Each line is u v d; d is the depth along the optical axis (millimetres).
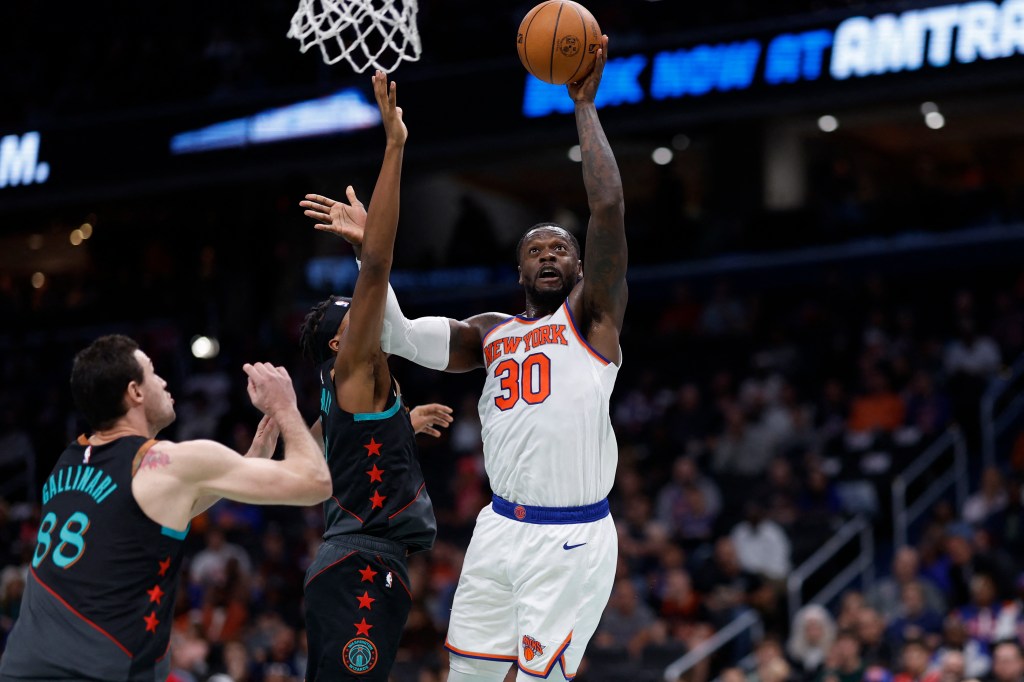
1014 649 10461
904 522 14969
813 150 25781
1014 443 16188
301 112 18969
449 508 17172
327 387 5145
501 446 5023
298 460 4453
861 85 16062
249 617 14266
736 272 22891
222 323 23047
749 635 13125
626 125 17344
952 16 15633
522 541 4953
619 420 18672
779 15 19453
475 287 24812
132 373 4535
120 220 24938
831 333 19406
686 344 20469
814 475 15336
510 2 20438
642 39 17531
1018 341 17891
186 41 22500
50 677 4285
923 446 15695
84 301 23406
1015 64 15211
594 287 4996
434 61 19453
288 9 21344
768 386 17656
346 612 4945
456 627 5098
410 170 27000
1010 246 21203
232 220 23672
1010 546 13500
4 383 22234
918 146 27297
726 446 16484
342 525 5055
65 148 19969
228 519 17016
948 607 12625
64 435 20125
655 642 12656
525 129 17766
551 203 31125
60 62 23125
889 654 11547
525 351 5031
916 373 16891
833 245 22500
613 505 15891
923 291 21516
